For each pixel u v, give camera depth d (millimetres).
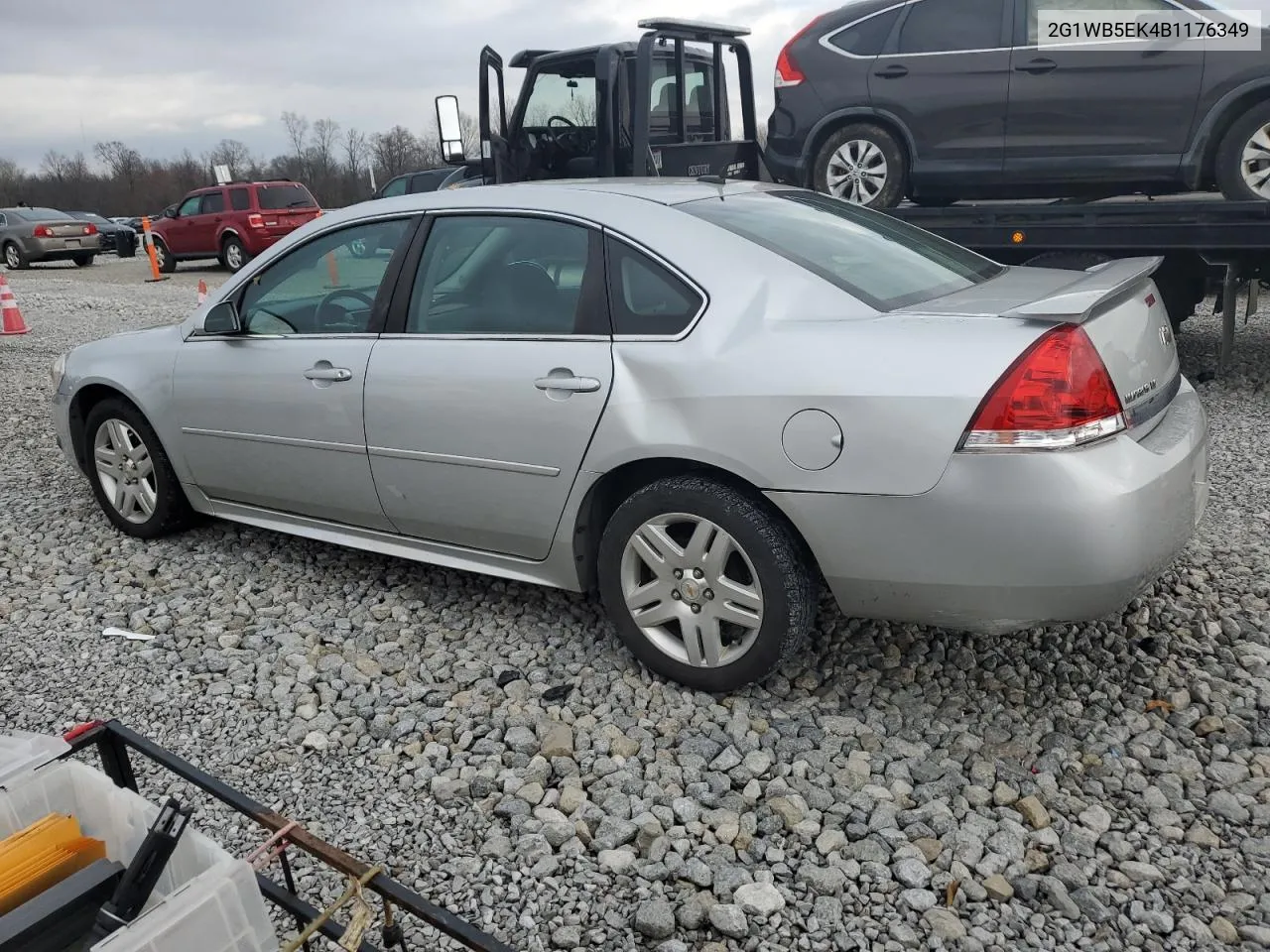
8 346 11023
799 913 2318
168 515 4621
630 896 2395
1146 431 2891
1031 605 2713
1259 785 2697
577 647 3562
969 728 3012
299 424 3924
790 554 2967
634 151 7383
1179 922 2258
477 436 3426
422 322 3641
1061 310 2590
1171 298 6793
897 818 2625
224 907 1504
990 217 6754
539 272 3398
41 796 1889
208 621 3895
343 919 2330
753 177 8570
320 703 3305
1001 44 6680
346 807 2762
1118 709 3066
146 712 3262
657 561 3170
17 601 4141
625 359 3127
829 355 2818
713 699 3197
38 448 6531
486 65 8008
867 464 2744
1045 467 2578
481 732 3084
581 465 3223
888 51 7051
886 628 3596
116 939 1395
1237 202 6055
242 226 20000
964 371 2645
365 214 3887
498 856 2545
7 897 1642
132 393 4473
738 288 3051
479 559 3697
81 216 29047
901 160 7203
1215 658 3332
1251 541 4219
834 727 3023
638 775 2844
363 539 4035
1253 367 7332
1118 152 6527
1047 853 2492
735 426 2914
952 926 2254
